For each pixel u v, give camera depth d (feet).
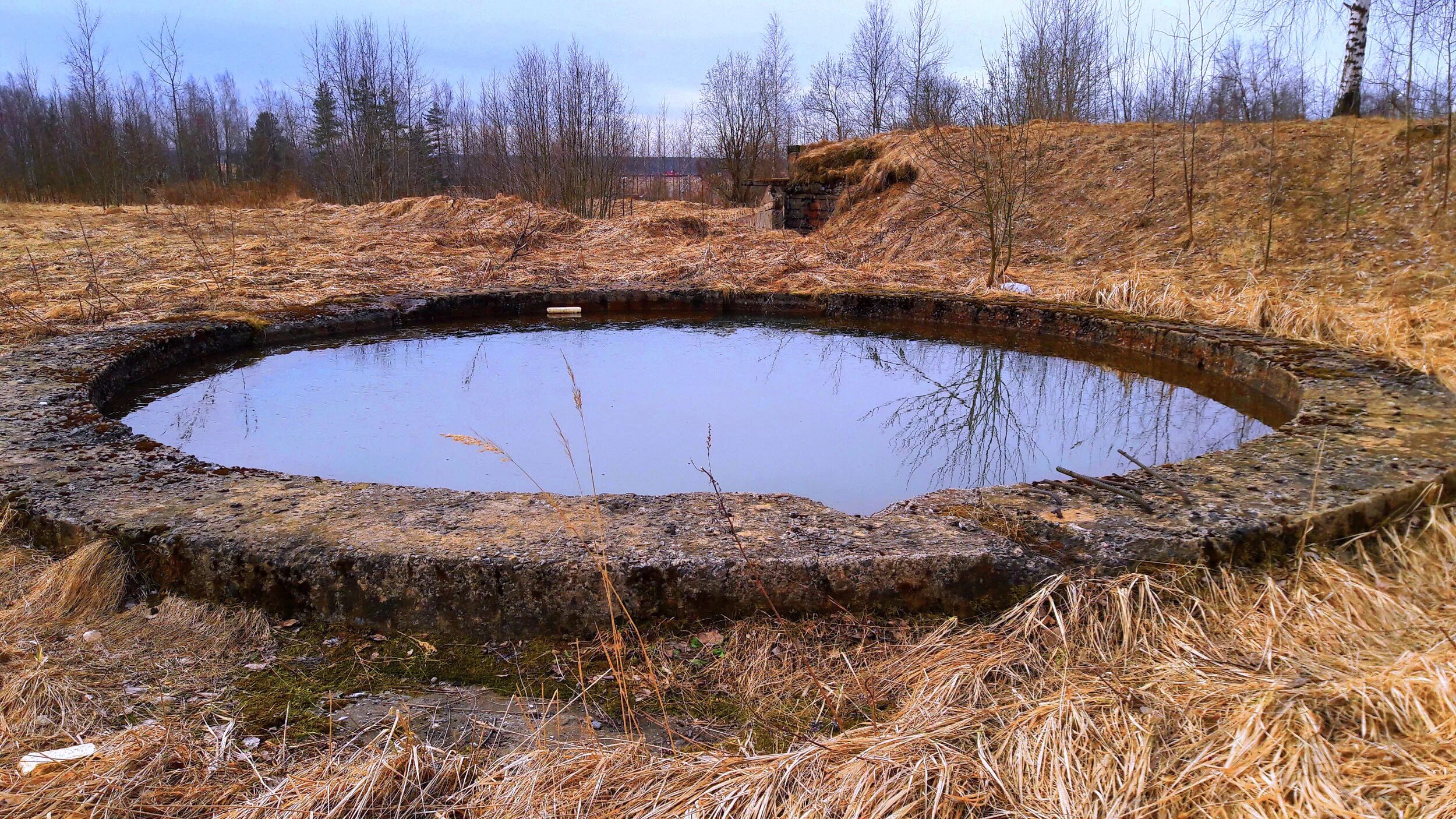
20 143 85.51
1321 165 31.14
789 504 9.78
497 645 8.17
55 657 7.47
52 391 14.65
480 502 9.68
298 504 9.57
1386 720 5.86
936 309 27.53
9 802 5.65
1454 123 29.14
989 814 5.60
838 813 5.61
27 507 9.52
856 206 43.32
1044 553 8.68
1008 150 39.27
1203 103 38.60
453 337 25.23
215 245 35.91
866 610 8.36
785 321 28.48
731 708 7.23
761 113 82.48
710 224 48.49
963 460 15.44
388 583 8.25
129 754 6.22
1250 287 24.04
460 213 47.96
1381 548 9.25
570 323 27.78
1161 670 7.12
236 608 8.46
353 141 73.82
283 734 6.74
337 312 24.88
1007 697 6.91
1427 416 12.90
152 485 10.21
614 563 8.15
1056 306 25.53
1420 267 23.72
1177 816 5.37
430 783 6.09
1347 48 37.65
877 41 97.09
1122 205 34.14
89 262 30.32
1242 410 17.93
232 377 19.86
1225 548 8.84
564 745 6.52
